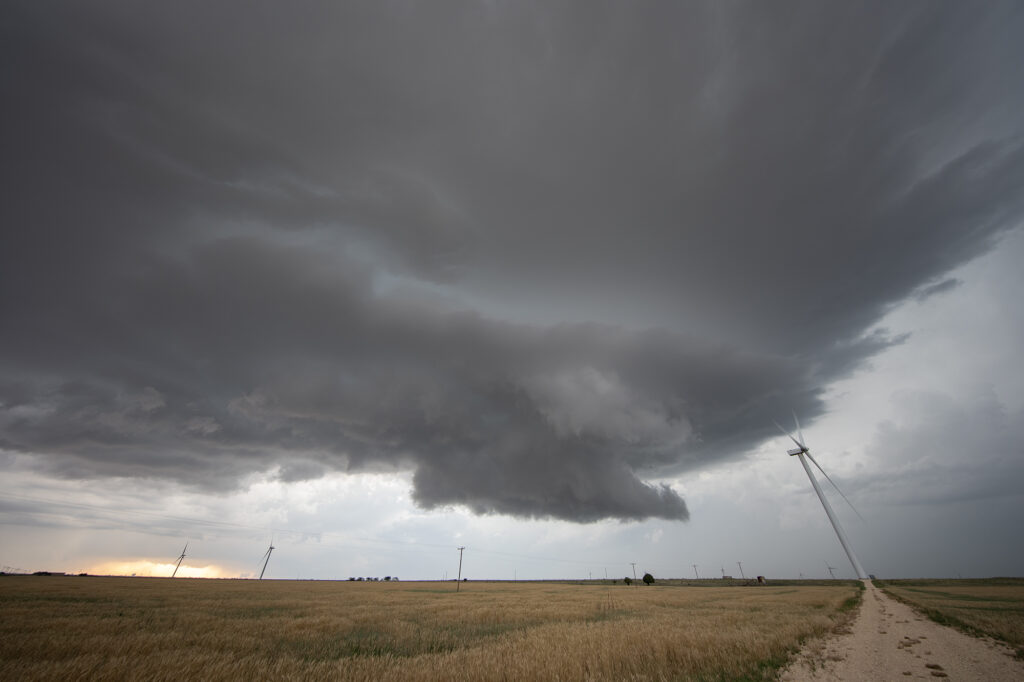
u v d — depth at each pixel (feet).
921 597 162.91
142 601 126.21
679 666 43.55
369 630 78.13
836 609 112.47
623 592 250.16
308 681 39.99
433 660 47.37
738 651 49.98
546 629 74.08
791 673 43.09
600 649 49.67
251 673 41.60
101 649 50.52
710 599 176.55
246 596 160.45
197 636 63.31
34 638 56.65
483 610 116.88
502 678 38.32
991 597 159.53
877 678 41.14
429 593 218.79
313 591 219.41
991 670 43.83
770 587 356.59
